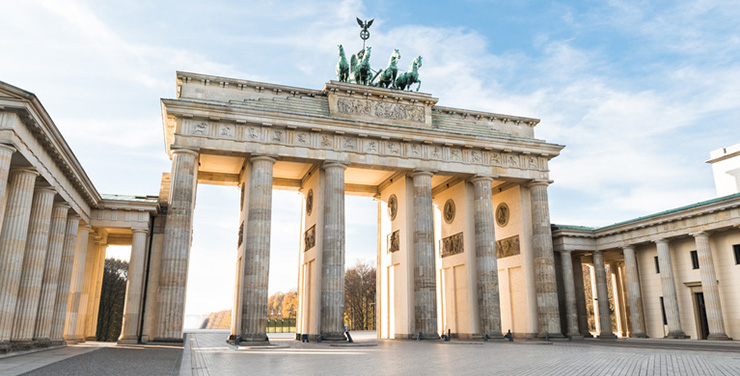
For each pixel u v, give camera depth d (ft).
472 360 102.89
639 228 231.50
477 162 232.32
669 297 216.33
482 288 221.25
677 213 212.43
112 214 185.37
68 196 150.71
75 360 102.89
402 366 89.35
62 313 160.76
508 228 253.65
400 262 230.07
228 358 111.65
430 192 222.28
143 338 182.80
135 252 184.24
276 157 200.03
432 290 212.43
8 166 104.37
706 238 203.72
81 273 177.99
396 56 240.94
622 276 290.76
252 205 194.29
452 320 241.35
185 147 189.37
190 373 78.84
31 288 129.39
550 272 231.30
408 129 218.38
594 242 256.32
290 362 99.45
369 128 213.46
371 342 185.16
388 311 240.32
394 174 244.01
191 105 191.01
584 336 254.06
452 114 244.01
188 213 185.26
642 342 198.39
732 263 202.39
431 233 218.18
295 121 203.62
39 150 122.31
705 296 199.62
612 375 73.36
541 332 226.99
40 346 139.03
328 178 208.13
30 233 130.31
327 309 195.52
